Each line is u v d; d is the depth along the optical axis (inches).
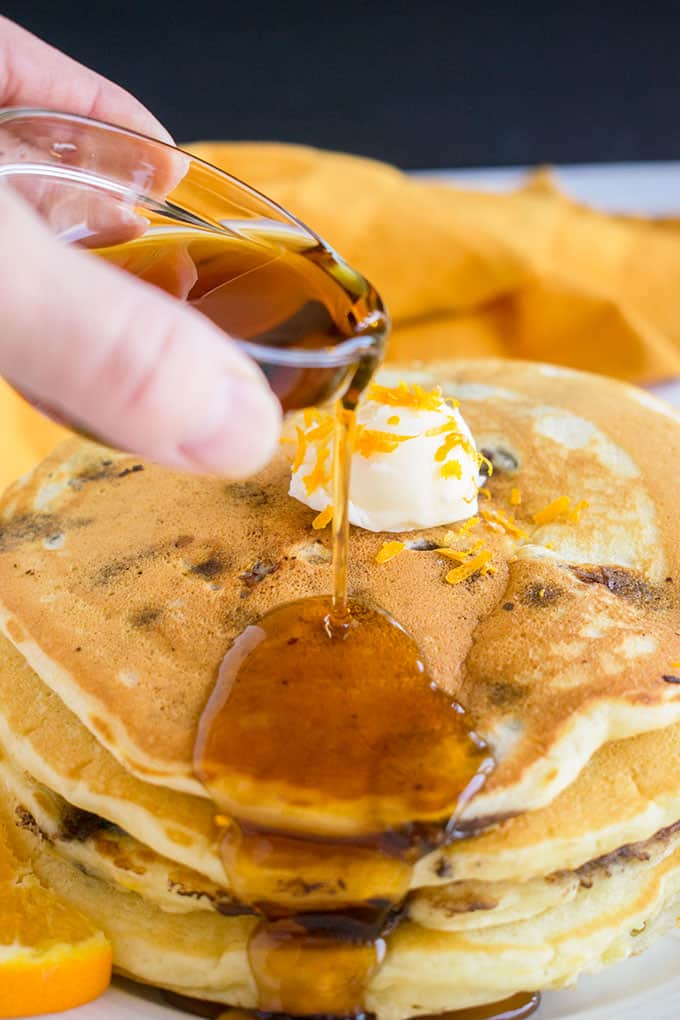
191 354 11.2
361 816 12.5
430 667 13.3
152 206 14.1
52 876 14.1
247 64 39.2
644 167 28.1
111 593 14.1
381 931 13.1
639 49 40.2
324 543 14.5
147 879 13.4
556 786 12.7
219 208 14.1
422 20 41.6
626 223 25.6
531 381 17.3
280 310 12.6
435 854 12.8
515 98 38.0
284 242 13.6
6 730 14.0
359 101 37.8
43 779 13.6
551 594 14.0
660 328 23.3
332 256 13.4
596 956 13.4
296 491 15.1
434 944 13.2
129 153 14.0
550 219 24.5
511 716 13.0
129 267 13.2
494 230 22.5
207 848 13.0
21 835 14.3
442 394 16.9
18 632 13.9
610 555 14.6
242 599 13.9
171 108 36.9
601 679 13.2
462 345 22.0
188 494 15.3
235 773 12.7
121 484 15.6
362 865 12.7
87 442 16.3
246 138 35.8
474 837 12.8
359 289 13.0
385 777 12.6
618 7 42.1
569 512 15.0
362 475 14.6
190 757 12.8
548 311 22.0
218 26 40.9
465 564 14.2
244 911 13.4
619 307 21.8
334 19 41.6
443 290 22.1
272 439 11.6
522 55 40.0
